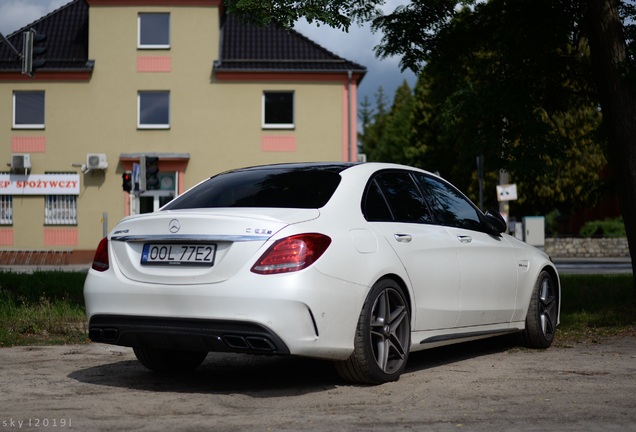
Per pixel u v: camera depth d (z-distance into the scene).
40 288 11.19
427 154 45.47
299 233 4.98
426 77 11.68
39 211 30.22
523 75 10.62
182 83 30.47
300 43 31.64
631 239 10.04
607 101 10.01
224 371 6.17
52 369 6.24
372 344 5.37
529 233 29.34
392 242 5.61
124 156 30.17
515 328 7.20
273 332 4.77
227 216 5.05
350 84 30.80
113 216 30.33
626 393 5.18
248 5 9.04
